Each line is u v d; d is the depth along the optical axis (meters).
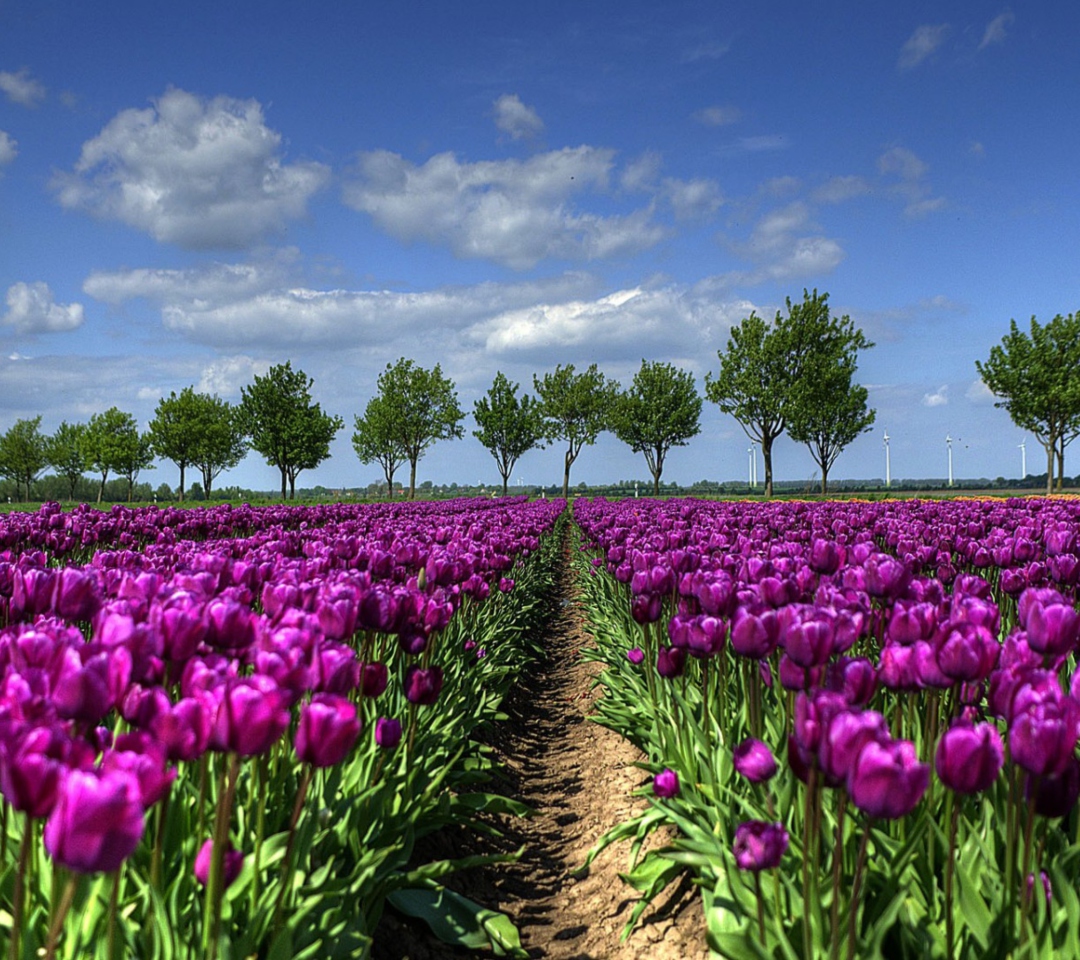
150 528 11.78
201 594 3.76
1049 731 2.16
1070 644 3.11
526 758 7.31
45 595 3.53
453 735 5.70
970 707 3.59
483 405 74.44
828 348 54.91
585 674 10.12
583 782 6.52
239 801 3.31
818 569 5.61
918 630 3.26
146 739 1.96
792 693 3.64
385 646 5.05
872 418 55.84
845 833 3.17
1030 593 3.49
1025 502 18.62
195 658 2.55
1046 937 2.51
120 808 1.52
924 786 2.01
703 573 4.92
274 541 8.51
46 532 8.84
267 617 3.59
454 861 4.20
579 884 4.88
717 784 4.03
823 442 56.53
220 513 14.32
